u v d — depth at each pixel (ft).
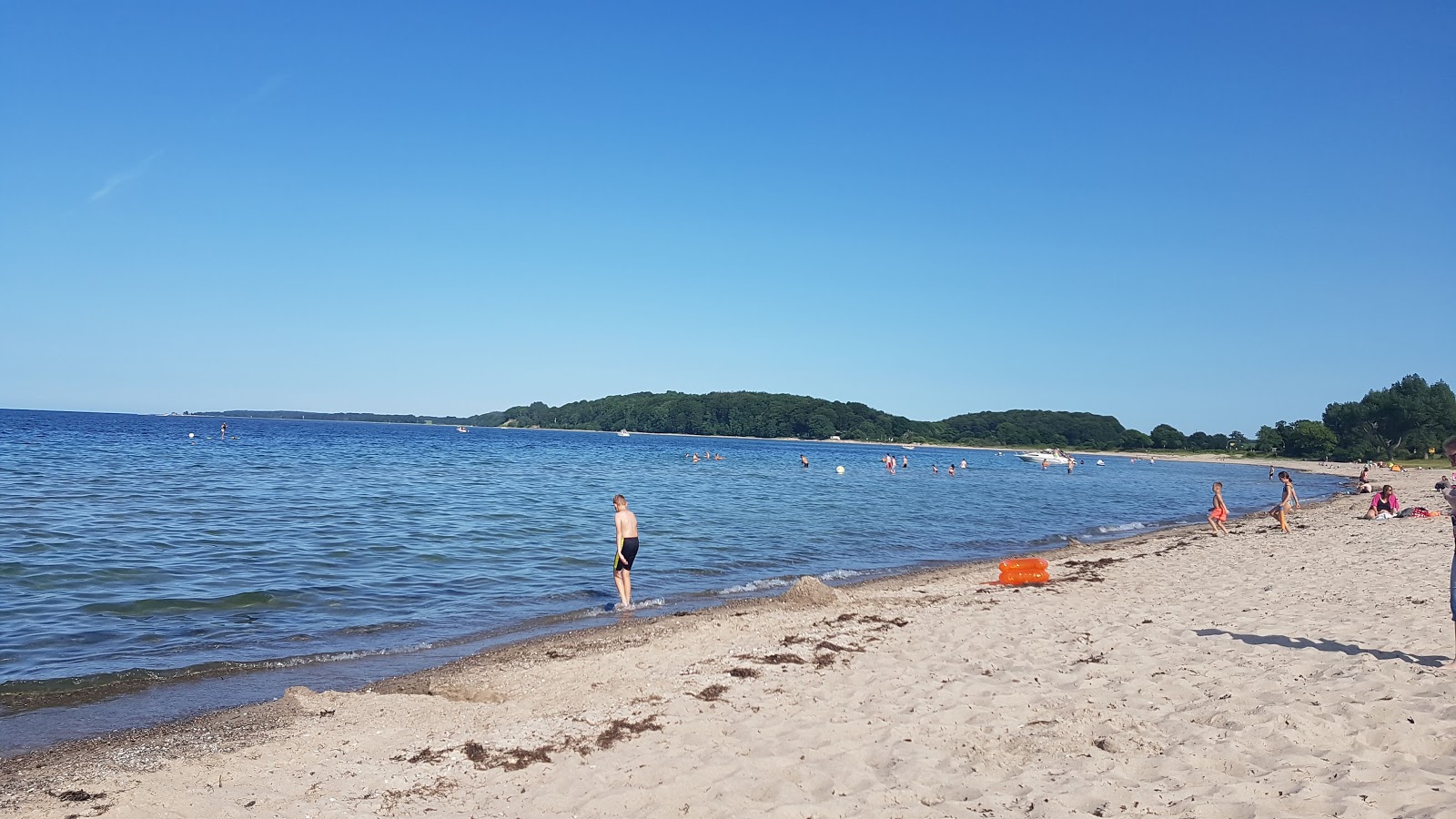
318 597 44.39
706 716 23.04
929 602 42.70
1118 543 76.23
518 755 20.38
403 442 311.06
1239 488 190.90
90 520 66.69
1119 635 31.81
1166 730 20.44
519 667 30.73
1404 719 19.77
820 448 497.05
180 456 158.61
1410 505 103.50
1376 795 15.34
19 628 35.63
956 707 23.18
